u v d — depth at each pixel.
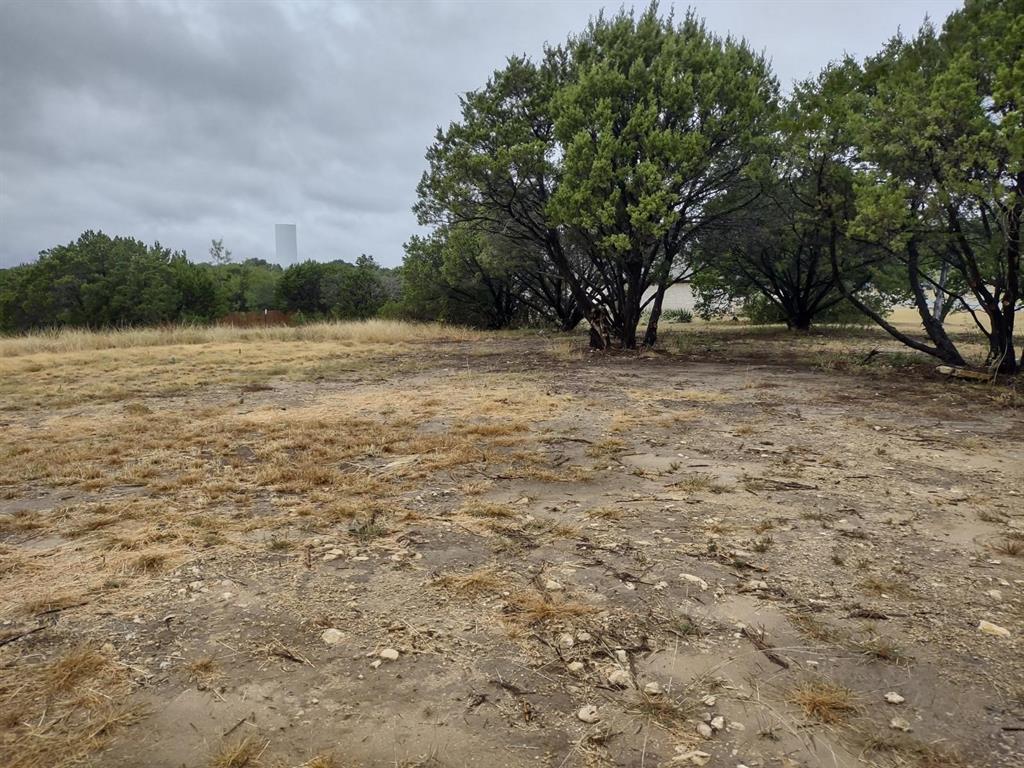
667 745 2.02
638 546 3.63
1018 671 2.41
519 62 15.60
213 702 2.22
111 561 3.42
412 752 1.98
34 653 2.53
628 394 9.23
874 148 10.25
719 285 26.95
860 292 23.28
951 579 3.20
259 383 10.98
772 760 1.95
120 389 10.27
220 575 3.26
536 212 16.27
